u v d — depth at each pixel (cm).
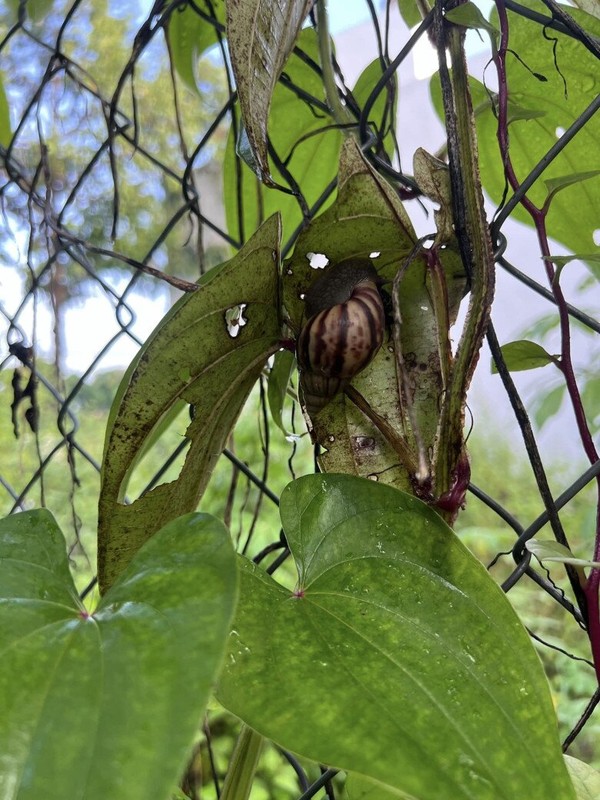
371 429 21
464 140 19
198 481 22
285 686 14
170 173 31
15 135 34
